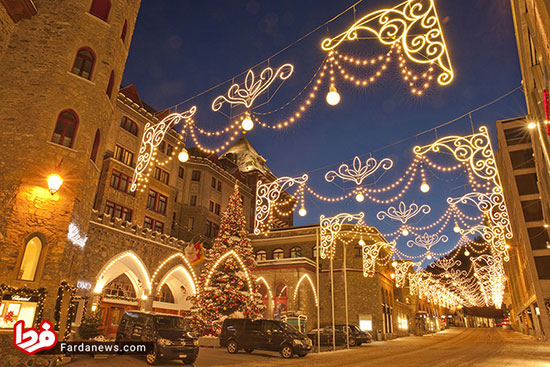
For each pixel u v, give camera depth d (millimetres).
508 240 41938
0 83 13547
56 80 13945
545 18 6906
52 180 12289
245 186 47594
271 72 9812
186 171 39719
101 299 23688
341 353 20812
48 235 12570
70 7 15102
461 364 13664
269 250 42906
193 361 13695
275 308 35938
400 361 15320
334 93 7367
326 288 38719
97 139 15781
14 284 11570
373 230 40750
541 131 12320
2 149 12703
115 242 23906
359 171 14367
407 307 52000
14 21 14375
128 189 29641
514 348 22328
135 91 32312
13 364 10828
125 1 17484
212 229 40500
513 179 35812
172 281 31109
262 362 15266
